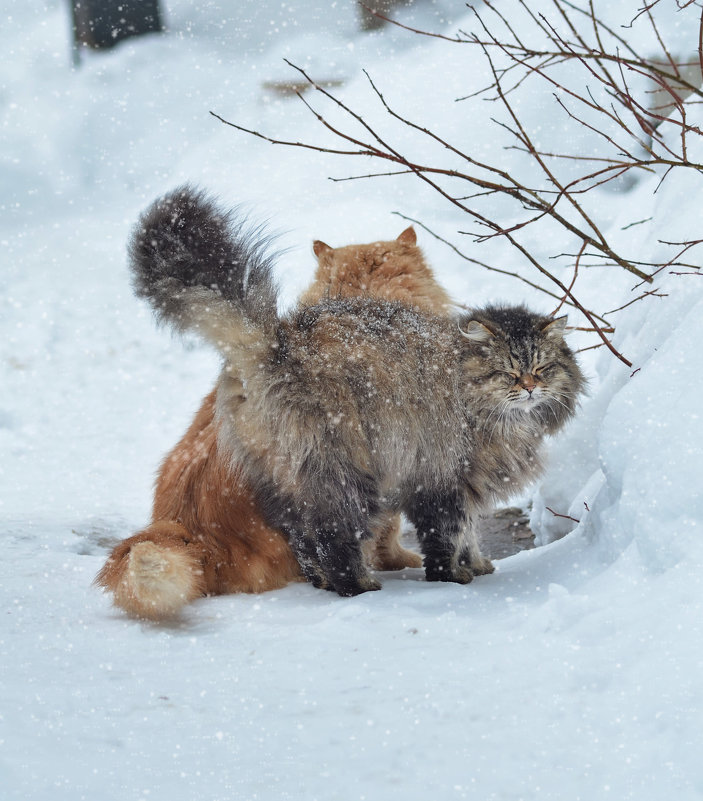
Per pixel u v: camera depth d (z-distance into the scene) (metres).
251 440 7.69
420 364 7.96
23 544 9.73
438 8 27.45
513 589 7.18
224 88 28.45
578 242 18.67
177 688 5.31
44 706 5.01
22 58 30.62
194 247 7.61
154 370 18.08
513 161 20.91
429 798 3.93
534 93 20.94
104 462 14.13
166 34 31.27
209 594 8.05
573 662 4.95
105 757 4.38
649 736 4.13
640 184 18.34
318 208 22.78
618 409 6.82
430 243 20.41
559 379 8.39
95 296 21.88
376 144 23.23
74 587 8.00
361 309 8.23
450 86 23.41
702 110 11.50
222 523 8.12
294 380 7.52
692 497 5.59
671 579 5.30
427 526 8.30
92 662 5.86
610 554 6.62
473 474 8.25
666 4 19.00
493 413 8.14
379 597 7.25
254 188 24.14
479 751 4.27
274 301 7.80
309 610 7.23
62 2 32.50
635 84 19.00
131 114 28.72
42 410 16.31
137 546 7.16
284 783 4.10
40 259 23.97
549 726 4.40
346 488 7.64
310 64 27.56
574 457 9.89
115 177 27.48
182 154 27.31
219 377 7.94
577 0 20.50
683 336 6.80
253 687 5.27
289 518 7.89
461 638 5.84
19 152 28.27
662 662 4.60
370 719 4.70
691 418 6.01
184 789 4.06
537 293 17.69
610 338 10.01
